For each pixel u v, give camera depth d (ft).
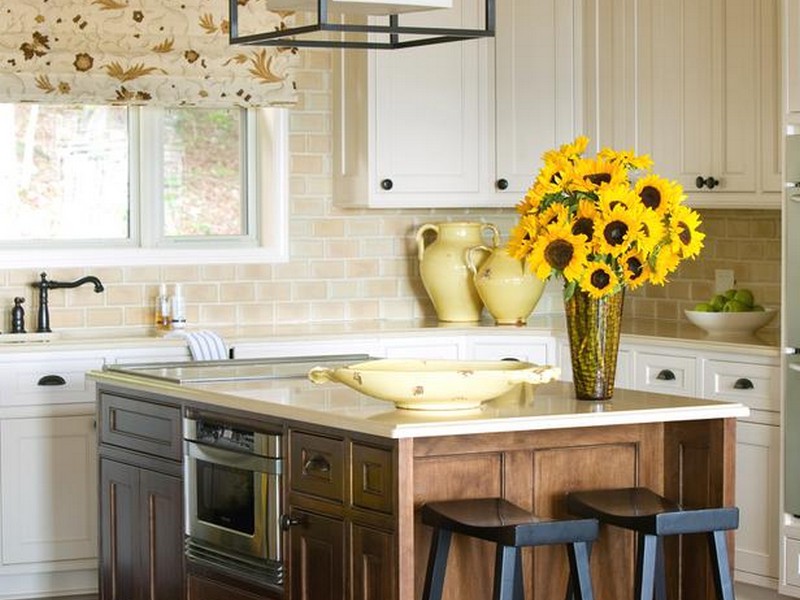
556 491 13.66
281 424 13.97
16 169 21.68
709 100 20.51
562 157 13.69
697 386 19.56
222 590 14.96
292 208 23.02
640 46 21.59
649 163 13.62
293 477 13.84
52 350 20.01
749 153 19.98
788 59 17.98
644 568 12.81
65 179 21.95
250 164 23.00
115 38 21.16
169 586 15.80
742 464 18.95
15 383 19.89
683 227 13.53
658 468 14.23
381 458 12.60
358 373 13.05
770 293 21.67
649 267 13.53
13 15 20.67
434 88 22.45
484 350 22.38
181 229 22.66
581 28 22.56
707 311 20.59
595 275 13.52
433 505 12.79
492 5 13.94
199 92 21.63
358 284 23.52
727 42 20.24
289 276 23.04
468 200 22.72
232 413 14.64
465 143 22.68
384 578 12.63
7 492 19.98
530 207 13.78
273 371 16.56
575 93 22.65
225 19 21.71
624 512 12.94
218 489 14.97
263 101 22.08
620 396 14.33
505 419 12.76
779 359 18.47
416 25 22.36
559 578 13.94
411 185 22.39
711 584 14.14
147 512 16.11
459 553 13.26
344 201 22.94
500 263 22.47
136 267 21.97
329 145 23.18
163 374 16.31
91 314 21.74
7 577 20.21
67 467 20.20
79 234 22.08
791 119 17.99
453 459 13.12
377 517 12.67
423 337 22.17
